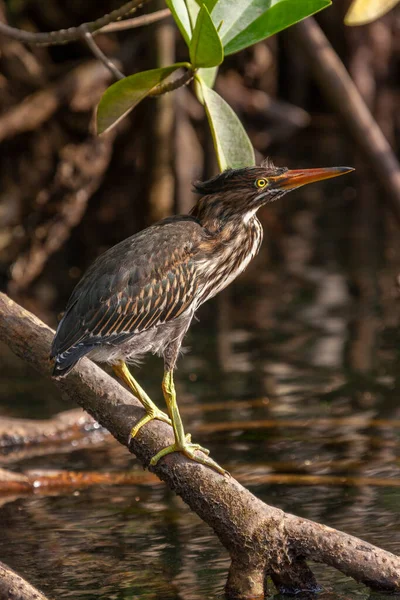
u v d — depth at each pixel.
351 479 10.00
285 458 10.66
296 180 8.32
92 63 21.31
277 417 12.02
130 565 8.24
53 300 18.14
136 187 22.77
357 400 12.57
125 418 7.80
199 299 8.50
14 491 10.21
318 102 30.72
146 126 20.95
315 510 9.19
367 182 27.53
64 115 21.02
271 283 18.84
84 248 21.78
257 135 27.59
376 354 14.51
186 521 9.25
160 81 7.93
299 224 23.39
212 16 7.99
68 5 22.77
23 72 21.22
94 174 21.06
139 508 9.62
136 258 8.14
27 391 13.55
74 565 8.25
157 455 7.60
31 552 8.55
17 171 20.94
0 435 11.65
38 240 20.28
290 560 7.44
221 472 7.55
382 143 14.00
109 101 8.07
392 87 29.89
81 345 7.89
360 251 20.70
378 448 10.90
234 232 8.42
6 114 20.62
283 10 7.79
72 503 9.80
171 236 8.27
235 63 26.19
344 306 17.17
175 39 21.48
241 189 8.31
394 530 8.63
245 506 7.45
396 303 17.17
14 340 8.17
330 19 28.62
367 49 28.86
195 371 14.00
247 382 13.43
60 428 12.01
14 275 19.58
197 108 22.44
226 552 8.48
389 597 7.17
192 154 21.86
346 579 7.86
